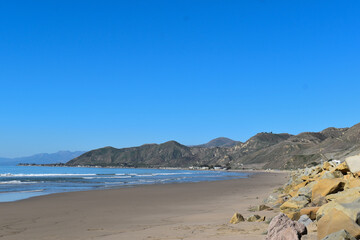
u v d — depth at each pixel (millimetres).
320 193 10766
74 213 16719
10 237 10477
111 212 17016
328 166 20547
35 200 23609
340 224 5629
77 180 60312
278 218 6793
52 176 83625
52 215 16016
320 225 6012
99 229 11664
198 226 10578
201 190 34250
